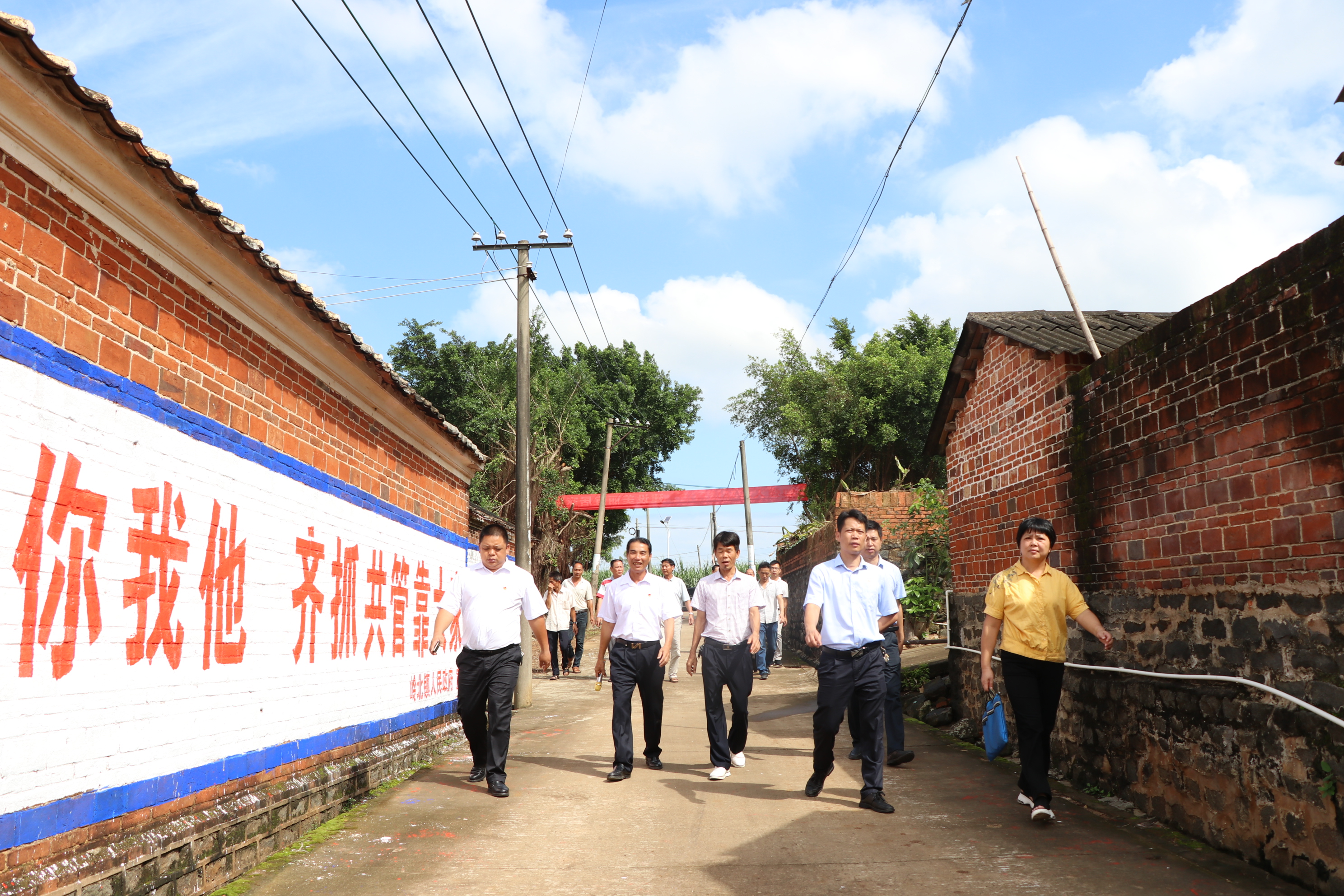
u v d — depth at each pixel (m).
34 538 3.26
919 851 4.82
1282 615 4.27
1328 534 3.96
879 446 24.27
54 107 3.26
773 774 6.90
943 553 14.59
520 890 4.29
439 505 8.63
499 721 6.33
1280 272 4.30
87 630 3.53
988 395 8.53
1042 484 7.25
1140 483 5.65
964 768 7.03
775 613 14.23
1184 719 5.05
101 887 3.43
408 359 33.06
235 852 4.47
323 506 5.88
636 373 39.50
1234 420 4.67
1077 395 6.60
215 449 4.55
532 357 35.00
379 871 4.59
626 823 5.48
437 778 6.84
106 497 3.67
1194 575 5.03
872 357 24.38
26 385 3.24
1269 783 4.32
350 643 6.29
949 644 9.58
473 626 6.50
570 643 14.95
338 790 5.79
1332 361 3.95
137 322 3.99
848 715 7.77
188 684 4.23
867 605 5.93
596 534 31.69
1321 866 3.97
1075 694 6.45
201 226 4.24
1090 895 4.08
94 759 3.54
